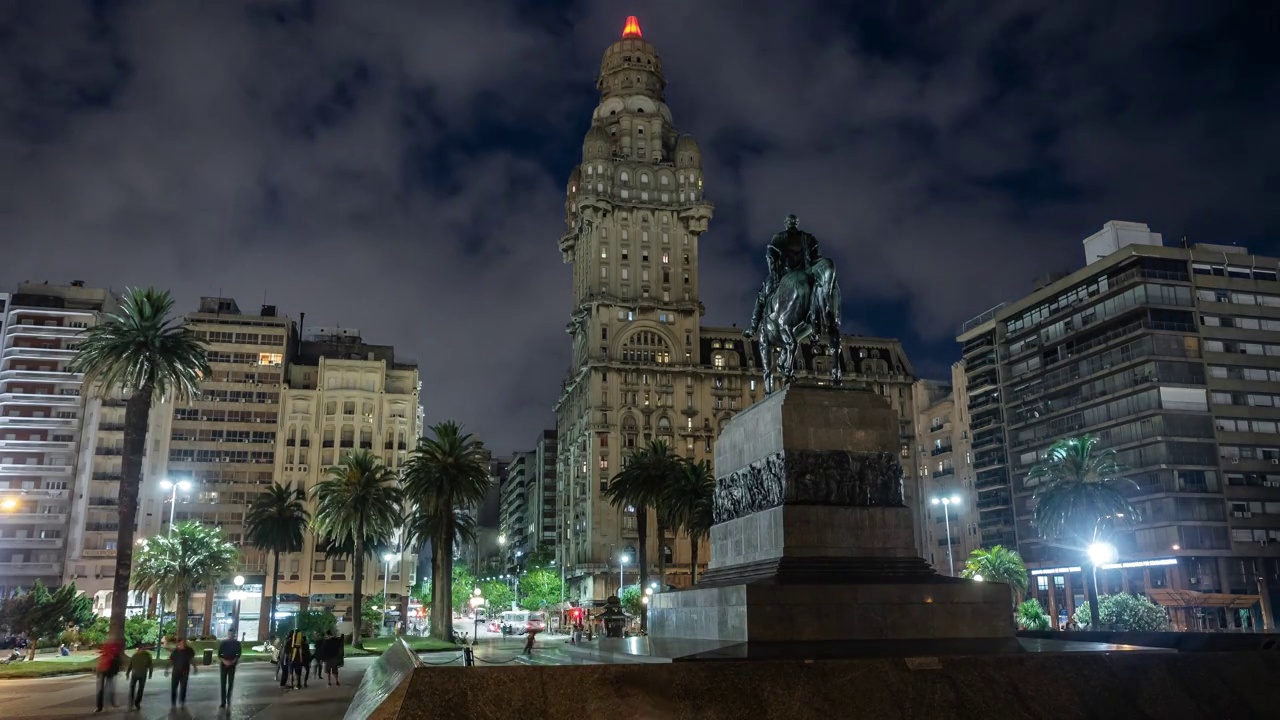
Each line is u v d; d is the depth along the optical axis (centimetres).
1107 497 7300
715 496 2639
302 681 4128
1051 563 10700
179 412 13262
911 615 1970
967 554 12825
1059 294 11144
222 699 2898
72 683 4166
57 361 12031
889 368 16462
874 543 2152
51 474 11556
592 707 1135
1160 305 9781
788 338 2438
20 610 6844
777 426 2219
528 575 15750
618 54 17788
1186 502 9169
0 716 2681
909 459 15875
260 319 13925
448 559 7656
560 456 17600
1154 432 9462
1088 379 10412
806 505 2144
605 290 15825
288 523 9219
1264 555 9194
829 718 1205
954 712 1241
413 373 14512
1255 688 1342
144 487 12050
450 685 1119
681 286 16188
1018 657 1332
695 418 15475
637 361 15462
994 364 12250
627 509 14700
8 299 12275
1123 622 6575
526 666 1173
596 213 16138
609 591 14275
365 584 13125
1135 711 1286
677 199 16562
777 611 1922
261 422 13525
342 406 13788
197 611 11881
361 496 7806
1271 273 10281
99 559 11338
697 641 2186
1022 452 11631
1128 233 10819
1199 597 8594
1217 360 9738
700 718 1170
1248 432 9581
